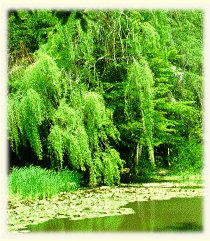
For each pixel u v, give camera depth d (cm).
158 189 1278
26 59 1358
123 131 1566
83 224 834
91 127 1276
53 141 1203
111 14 1398
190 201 1077
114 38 1413
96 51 1494
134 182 1470
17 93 1222
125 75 1517
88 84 1401
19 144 1324
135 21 1421
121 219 880
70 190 1267
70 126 1227
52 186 1183
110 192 1230
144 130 1414
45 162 1422
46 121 1285
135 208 995
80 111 1256
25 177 1169
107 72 1538
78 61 1377
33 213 931
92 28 1370
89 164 1296
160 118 1566
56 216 902
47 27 1427
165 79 1578
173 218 886
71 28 1252
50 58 1193
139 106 1400
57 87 1199
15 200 1088
